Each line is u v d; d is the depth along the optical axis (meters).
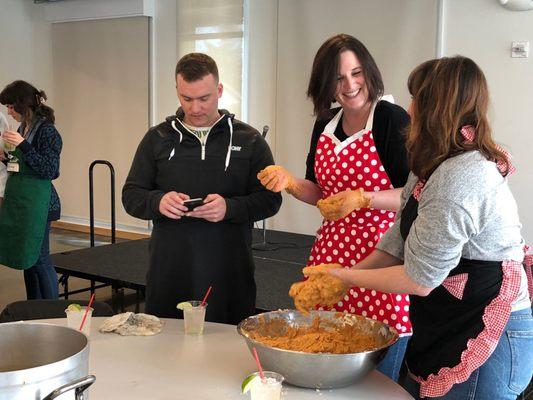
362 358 1.37
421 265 1.39
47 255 4.21
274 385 1.27
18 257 4.04
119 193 7.45
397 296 1.97
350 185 2.05
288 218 6.06
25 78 8.05
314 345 1.54
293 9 5.82
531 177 4.71
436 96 1.41
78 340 1.14
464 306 1.49
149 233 7.16
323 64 1.94
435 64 1.45
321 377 1.38
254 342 1.44
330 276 1.57
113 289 4.93
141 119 7.12
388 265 1.71
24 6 7.96
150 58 6.95
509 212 1.46
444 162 1.41
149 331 1.81
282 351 1.37
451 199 1.36
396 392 1.41
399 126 1.95
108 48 7.29
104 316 2.20
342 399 1.37
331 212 1.91
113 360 1.59
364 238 2.01
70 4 7.48
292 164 6.02
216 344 1.72
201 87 2.23
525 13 4.62
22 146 3.91
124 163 7.34
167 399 1.36
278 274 4.10
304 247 5.08
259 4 6.05
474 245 1.46
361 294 1.99
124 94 7.23
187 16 6.55
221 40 6.32
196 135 2.35
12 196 4.04
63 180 7.93
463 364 1.47
